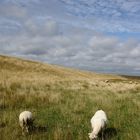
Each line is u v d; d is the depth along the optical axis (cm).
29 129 1097
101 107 1612
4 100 1702
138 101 1867
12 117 1266
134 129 1129
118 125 1180
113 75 10675
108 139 988
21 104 1667
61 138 964
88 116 1378
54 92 2270
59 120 1296
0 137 970
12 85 2556
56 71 7225
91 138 918
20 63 6831
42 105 1667
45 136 1013
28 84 2772
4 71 5238
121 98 2016
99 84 3894
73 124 1210
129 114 1420
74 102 1772
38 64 7394
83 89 2802
